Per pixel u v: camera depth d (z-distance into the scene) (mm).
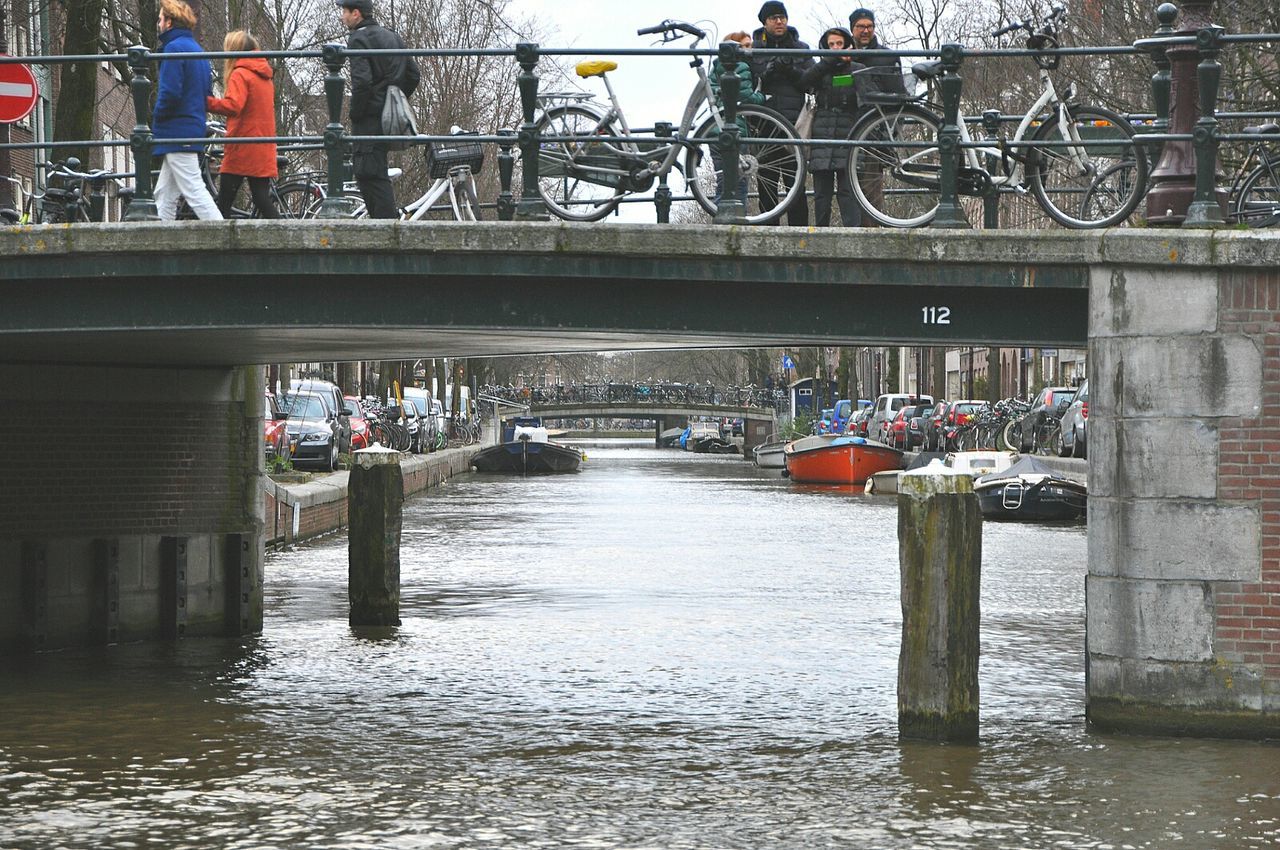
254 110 28016
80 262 25922
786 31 28734
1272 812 21953
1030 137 26891
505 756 26234
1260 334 23969
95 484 35812
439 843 21516
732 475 143125
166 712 29453
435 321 25719
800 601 45938
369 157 27297
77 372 35344
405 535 70000
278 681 32562
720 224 25266
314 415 80500
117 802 23453
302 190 31234
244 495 38562
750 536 69688
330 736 27641
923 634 26484
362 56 25750
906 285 25031
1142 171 25469
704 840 21594
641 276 25125
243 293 25984
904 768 24969
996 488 74875
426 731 28047
